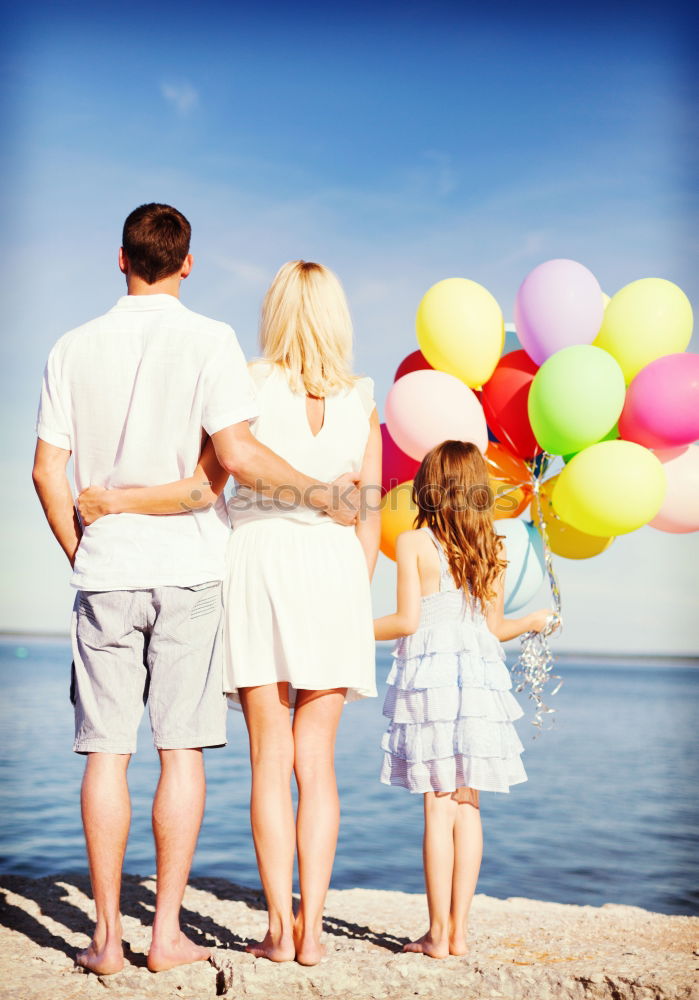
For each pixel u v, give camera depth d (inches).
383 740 92.5
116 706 72.8
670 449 122.4
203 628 74.4
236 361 74.9
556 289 122.6
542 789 366.6
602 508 113.7
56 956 77.5
